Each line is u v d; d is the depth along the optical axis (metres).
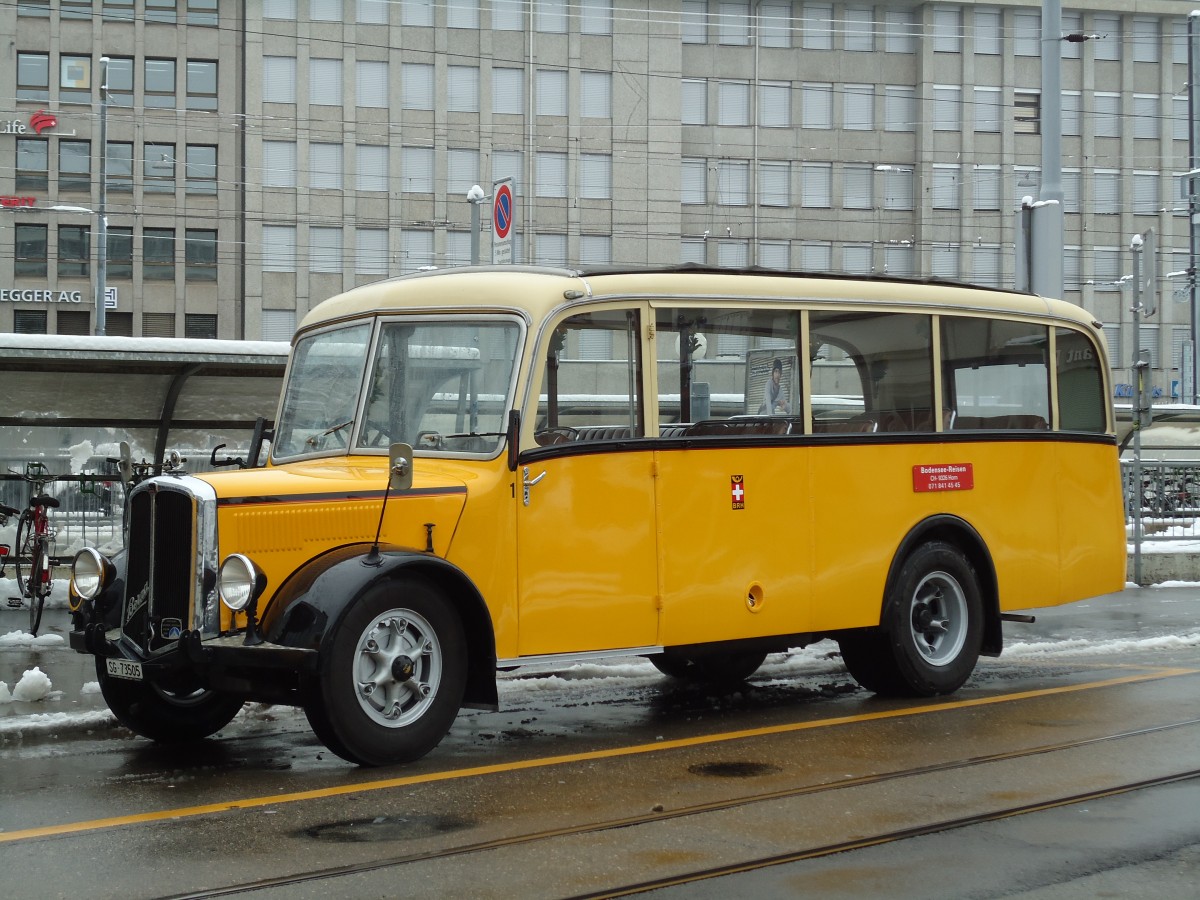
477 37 51.25
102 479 14.52
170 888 5.23
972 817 6.28
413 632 7.42
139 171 50.44
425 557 7.32
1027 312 10.43
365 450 8.30
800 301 9.09
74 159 50.41
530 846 5.80
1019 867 5.53
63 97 50.38
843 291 9.34
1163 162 57.56
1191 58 40.19
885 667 9.54
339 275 50.91
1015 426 10.31
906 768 7.28
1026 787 6.84
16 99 50.12
